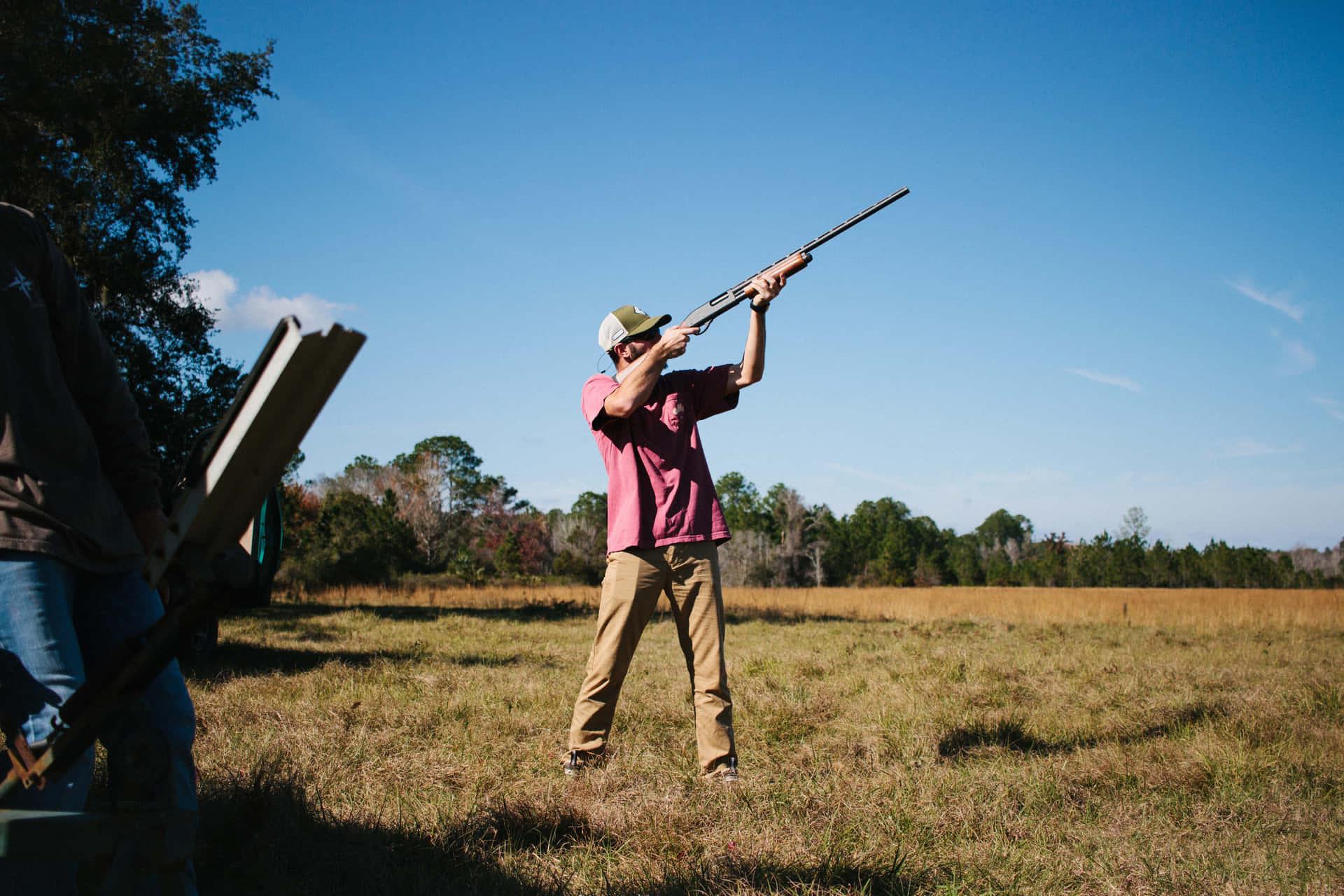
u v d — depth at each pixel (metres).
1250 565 74.81
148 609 1.87
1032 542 116.44
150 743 1.44
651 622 13.91
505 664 7.57
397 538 43.81
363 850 2.46
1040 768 3.67
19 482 1.66
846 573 82.31
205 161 16.17
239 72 16.22
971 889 2.40
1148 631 15.01
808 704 5.08
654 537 3.57
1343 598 35.59
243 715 4.39
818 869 2.43
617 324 3.90
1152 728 4.68
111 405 1.91
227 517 1.29
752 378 3.79
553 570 51.22
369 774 3.30
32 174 13.87
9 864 1.44
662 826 2.73
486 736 4.07
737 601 28.17
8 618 1.62
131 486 1.94
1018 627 15.29
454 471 88.00
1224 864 2.68
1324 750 4.21
